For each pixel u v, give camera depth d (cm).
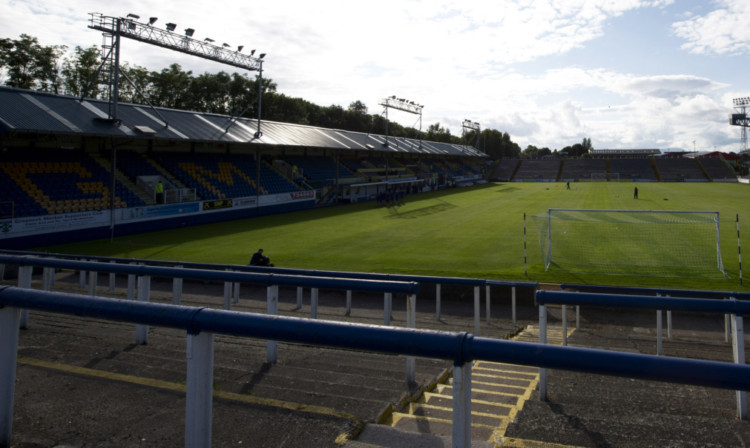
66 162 2955
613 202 4616
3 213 2350
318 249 2297
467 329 1131
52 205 2569
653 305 491
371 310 1347
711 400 514
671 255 2061
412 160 7719
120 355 586
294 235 2767
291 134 4575
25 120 2433
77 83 5266
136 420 368
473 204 4625
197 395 298
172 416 376
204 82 6619
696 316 1284
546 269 1812
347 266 1894
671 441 352
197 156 3981
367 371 588
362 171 5791
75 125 2631
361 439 336
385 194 4681
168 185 3325
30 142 2923
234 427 346
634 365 234
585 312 1352
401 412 431
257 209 3831
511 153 15438
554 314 1345
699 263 1900
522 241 2483
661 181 9075
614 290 1172
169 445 332
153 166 3462
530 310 1400
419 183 6475
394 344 263
